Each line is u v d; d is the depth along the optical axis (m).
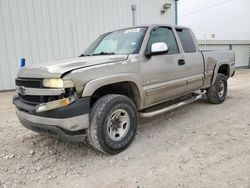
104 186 2.43
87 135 2.94
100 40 4.37
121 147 3.14
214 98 5.51
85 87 2.75
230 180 2.39
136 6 11.60
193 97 4.91
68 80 2.65
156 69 3.69
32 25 9.28
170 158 2.94
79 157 3.09
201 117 4.64
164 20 12.77
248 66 18.19
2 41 8.89
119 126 3.19
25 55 9.32
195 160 2.85
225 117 4.56
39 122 2.81
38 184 2.53
